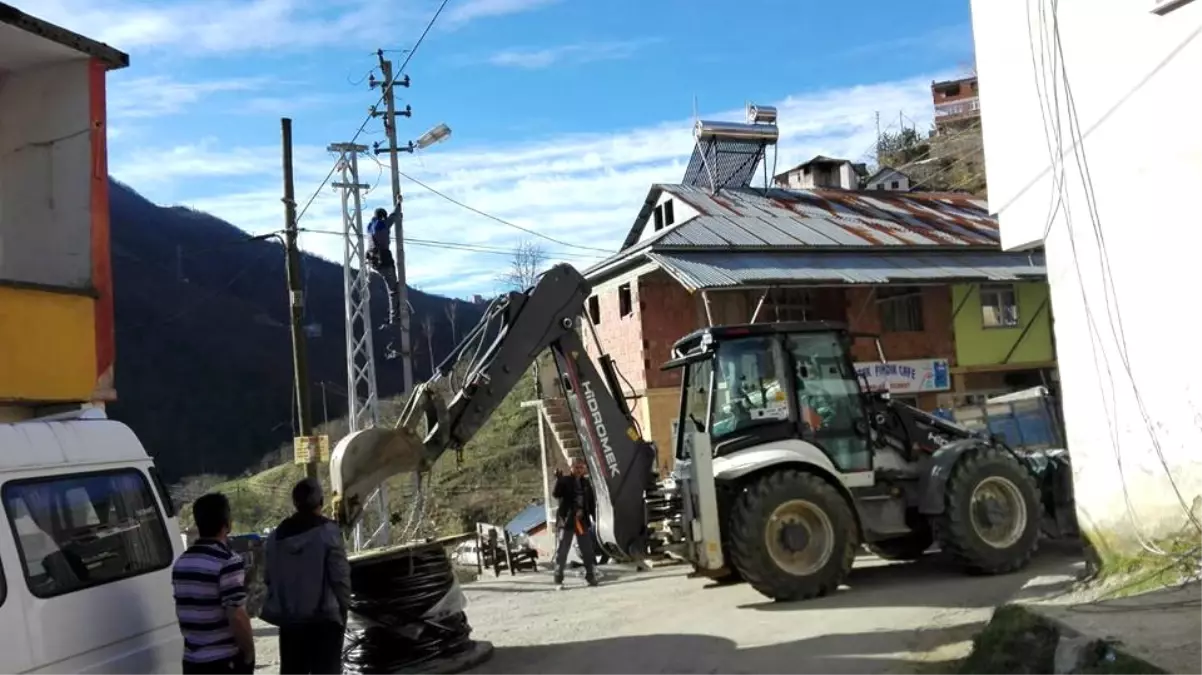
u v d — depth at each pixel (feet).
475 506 105.91
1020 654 17.52
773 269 67.21
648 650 25.59
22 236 31.30
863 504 32.96
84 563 17.20
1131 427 23.94
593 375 31.30
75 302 29.73
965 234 81.15
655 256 68.49
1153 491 23.36
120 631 17.53
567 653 26.50
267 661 31.89
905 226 82.17
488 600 40.45
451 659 25.90
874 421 34.50
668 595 34.73
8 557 15.64
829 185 103.81
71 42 30.35
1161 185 22.88
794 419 32.55
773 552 29.89
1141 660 14.21
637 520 31.24
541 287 30.76
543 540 76.59
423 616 25.67
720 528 31.04
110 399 30.63
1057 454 36.63
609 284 77.92
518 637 29.63
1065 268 26.00
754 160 92.89
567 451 73.61
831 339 34.01
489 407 29.07
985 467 32.22
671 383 72.08
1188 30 22.06
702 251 69.67
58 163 31.42
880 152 206.90
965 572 32.58
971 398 81.30
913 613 26.68
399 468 26.89
